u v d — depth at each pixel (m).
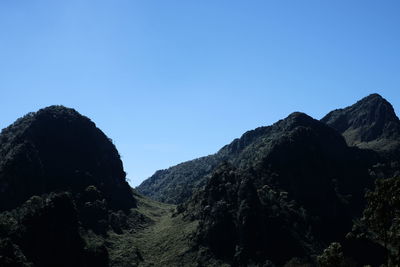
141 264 120.25
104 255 116.81
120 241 131.25
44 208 114.69
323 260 49.88
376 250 122.81
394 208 45.66
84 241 117.75
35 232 109.94
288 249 121.12
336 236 131.38
